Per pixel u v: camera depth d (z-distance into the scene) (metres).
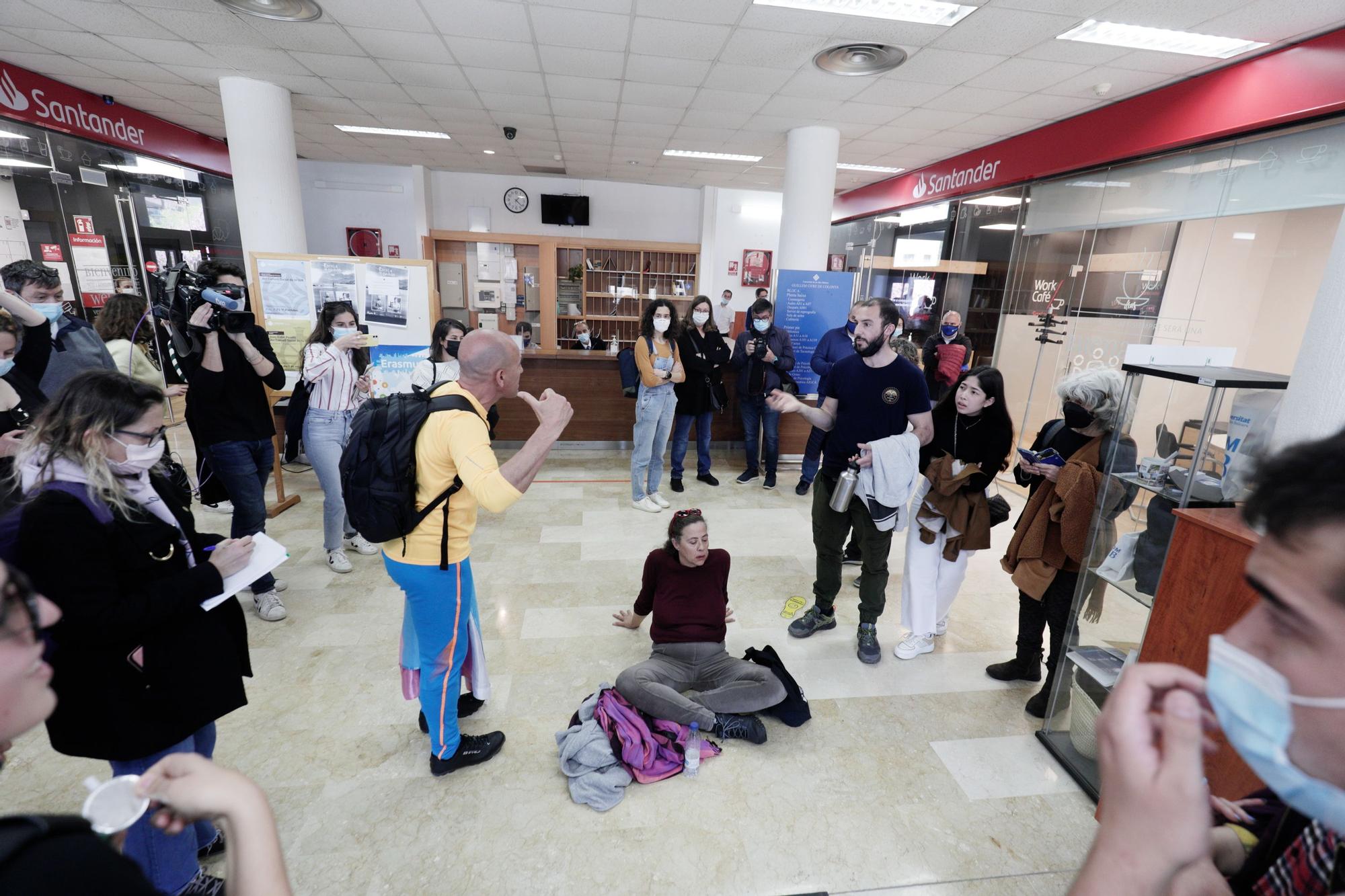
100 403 1.12
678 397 4.52
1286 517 0.37
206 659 1.32
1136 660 1.76
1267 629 0.40
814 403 4.68
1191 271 4.28
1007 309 6.00
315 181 9.03
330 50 4.20
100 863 0.43
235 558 1.38
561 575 3.23
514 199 9.67
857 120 5.36
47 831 0.43
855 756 2.04
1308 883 0.54
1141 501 1.96
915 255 7.52
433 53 4.21
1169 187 4.30
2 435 1.93
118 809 0.54
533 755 1.99
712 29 3.63
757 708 2.08
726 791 1.87
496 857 1.63
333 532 3.13
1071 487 2.03
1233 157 3.85
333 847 1.64
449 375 3.29
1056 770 2.01
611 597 3.01
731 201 9.99
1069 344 5.25
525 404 5.38
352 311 3.09
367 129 6.57
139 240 5.93
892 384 2.36
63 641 1.13
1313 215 3.75
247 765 1.91
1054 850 1.72
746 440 4.87
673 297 10.20
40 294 2.64
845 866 1.64
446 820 1.73
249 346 2.61
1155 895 0.40
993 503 2.53
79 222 5.27
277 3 3.49
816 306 5.27
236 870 0.53
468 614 1.83
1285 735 0.38
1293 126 3.48
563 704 2.23
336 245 9.32
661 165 8.07
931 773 1.98
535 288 10.10
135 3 3.52
